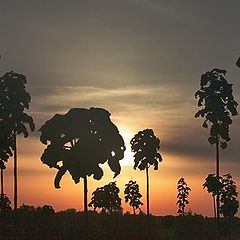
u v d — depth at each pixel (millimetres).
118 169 58625
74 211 72562
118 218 66812
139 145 80312
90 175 57312
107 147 58406
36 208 65250
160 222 74312
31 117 64625
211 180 73188
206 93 61438
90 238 51656
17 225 53375
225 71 61844
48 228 52719
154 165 80312
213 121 61188
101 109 59562
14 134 63500
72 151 57406
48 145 58156
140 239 57562
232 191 95312
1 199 64062
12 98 63719
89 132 58375
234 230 84875
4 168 63719
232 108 61531
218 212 63031
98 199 90312
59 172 57750
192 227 67375
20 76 64875
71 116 58562
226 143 61688
